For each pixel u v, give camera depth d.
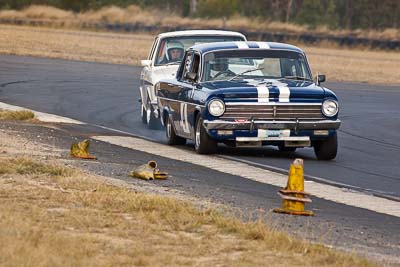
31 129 54.72
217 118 45.31
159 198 30.94
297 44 181.12
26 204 29.61
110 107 72.75
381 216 33.19
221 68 48.66
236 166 43.59
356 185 40.06
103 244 24.81
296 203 32.22
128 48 150.25
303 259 24.52
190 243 25.66
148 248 24.69
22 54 128.50
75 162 41.47
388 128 65.31
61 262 21.97
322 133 46.06
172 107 51.16
